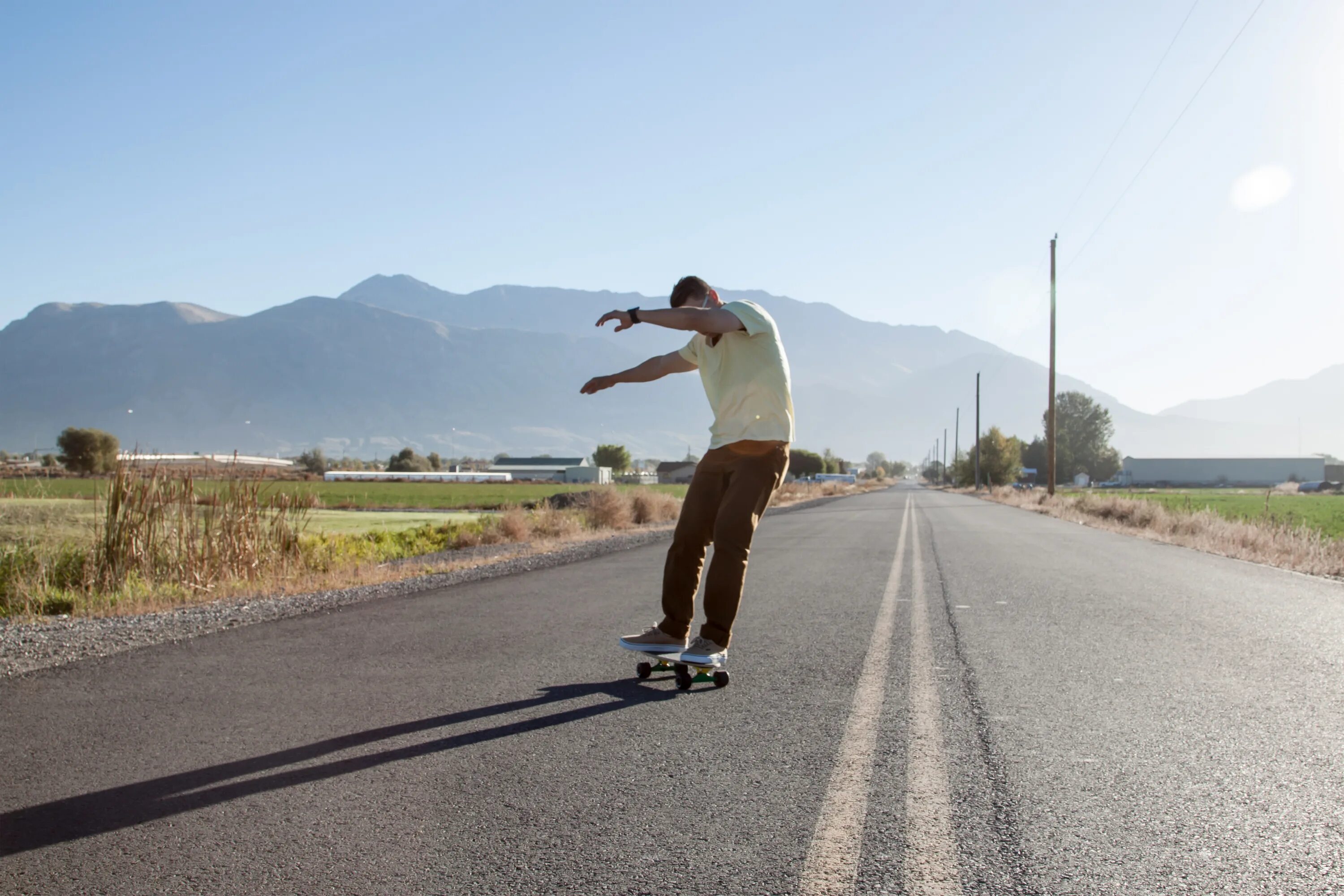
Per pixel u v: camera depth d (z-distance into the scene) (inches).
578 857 105.0
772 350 186.5
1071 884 96.5
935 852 105.4
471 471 7288.4
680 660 184.4
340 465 6648.6
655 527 1092.5
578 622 295.4
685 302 193.3
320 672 216.5
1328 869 99.9
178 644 266.8
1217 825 113.4
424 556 716.7
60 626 325.4
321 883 99.0
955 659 225.5
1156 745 149.4
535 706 178.9
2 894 97.0
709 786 129.4
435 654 239.8
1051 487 1764.3
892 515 1344.7
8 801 126.4
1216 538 722.8
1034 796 124.5
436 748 149.5
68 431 2447.1
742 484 185.5
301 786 131.0
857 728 160.6
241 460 552.1
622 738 154.3
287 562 517.0
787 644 247.9
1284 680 200.7
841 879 98.0
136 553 450.3
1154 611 314.7
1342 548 565.6
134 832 114.4
